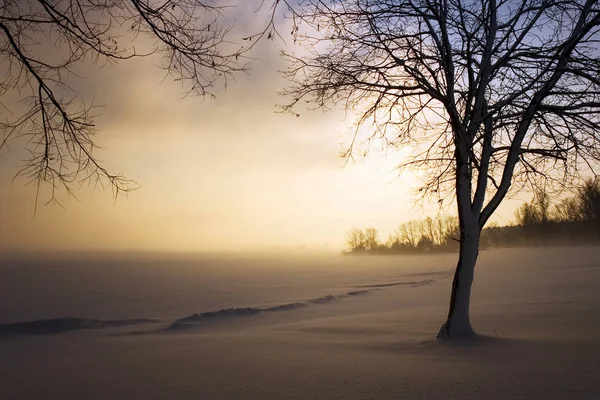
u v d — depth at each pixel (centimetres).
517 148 1105
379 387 704
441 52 1107
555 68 1054
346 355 1002
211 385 777
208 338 1523
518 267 5944
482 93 1106
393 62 1118
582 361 806
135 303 3972
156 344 1447
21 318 3005
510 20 1103
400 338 1223
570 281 3228
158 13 488
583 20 1070
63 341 1753
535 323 1350
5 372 1057
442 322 1565
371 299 3303
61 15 475
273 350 1137
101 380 880
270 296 4397
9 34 464
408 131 1188
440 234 15300
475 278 4428
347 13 995
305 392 701
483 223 1105
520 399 616
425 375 762
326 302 3266
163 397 716
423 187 1205
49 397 768
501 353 904
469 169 1101
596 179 1134
